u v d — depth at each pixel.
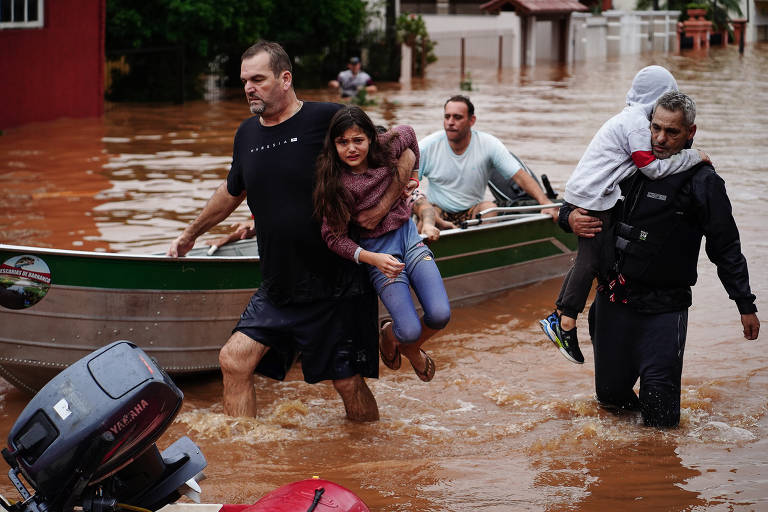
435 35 45.34
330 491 3.58
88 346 6.58
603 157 5.78
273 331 6.00
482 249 8.98
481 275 9.04
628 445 5.71
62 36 22.66
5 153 17.56
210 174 15.55
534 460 5.53
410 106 26.28
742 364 7.17
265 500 3.58
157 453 3.66
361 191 5.57
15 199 13.20
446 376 7.12
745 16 60.09
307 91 32.62
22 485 3.42
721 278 5.81
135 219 12.05
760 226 11.55
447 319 5.71
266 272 5.96
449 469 5.39
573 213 5.96
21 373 6.69
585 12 52.16
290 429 6.12
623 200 5.82
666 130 5.55
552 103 26.91
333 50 35.91
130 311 6.61
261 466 5.48
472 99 28.20
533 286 9.66
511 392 6.76
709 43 56.41
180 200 13.30
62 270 6.45
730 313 8.47
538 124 21.91
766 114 23.75
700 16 55.03
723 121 22.41
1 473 5.38
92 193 13.74
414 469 5.39
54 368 6.60
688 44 53.81
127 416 3.23
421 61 38.16
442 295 5.78
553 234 9.73
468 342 7.93
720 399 6.48
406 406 6.54
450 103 9.11
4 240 10.77
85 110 23.53
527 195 10.26
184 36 29.42
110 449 3.22
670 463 5.44
